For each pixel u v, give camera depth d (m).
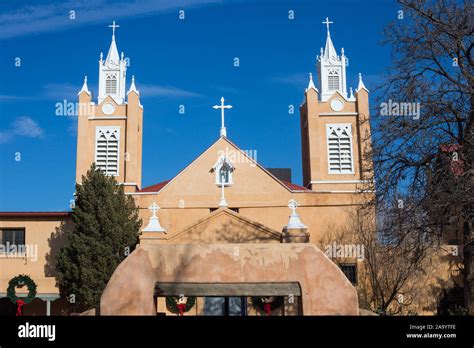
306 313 14.94
